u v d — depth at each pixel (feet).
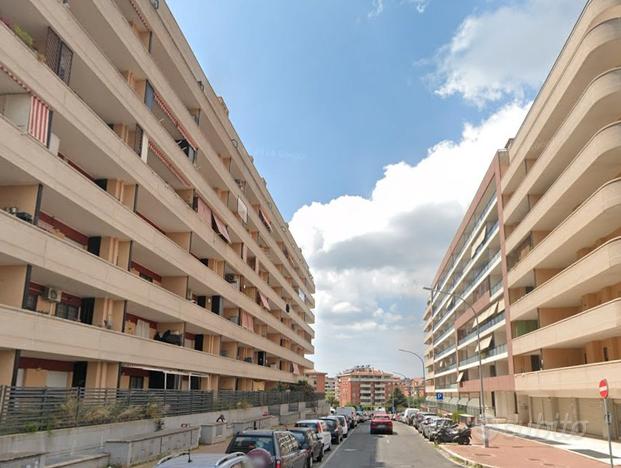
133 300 72.54
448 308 255.29
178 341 91.81
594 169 79.66
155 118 79.97
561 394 105.09
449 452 77.30
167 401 75.92
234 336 125.08
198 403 89.25
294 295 219.61
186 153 94.84
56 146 58.49
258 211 161.79
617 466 60.39
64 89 56.08
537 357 123.95
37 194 52.65
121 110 70.69
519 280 121.39
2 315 47.16
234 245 136.46
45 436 44.91
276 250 186.09
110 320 69.41
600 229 83.05
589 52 78.43
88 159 66.74
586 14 83.20
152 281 92.17
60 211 61.98
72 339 58.08
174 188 97.81
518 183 128.98
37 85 51.52
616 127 73.10
